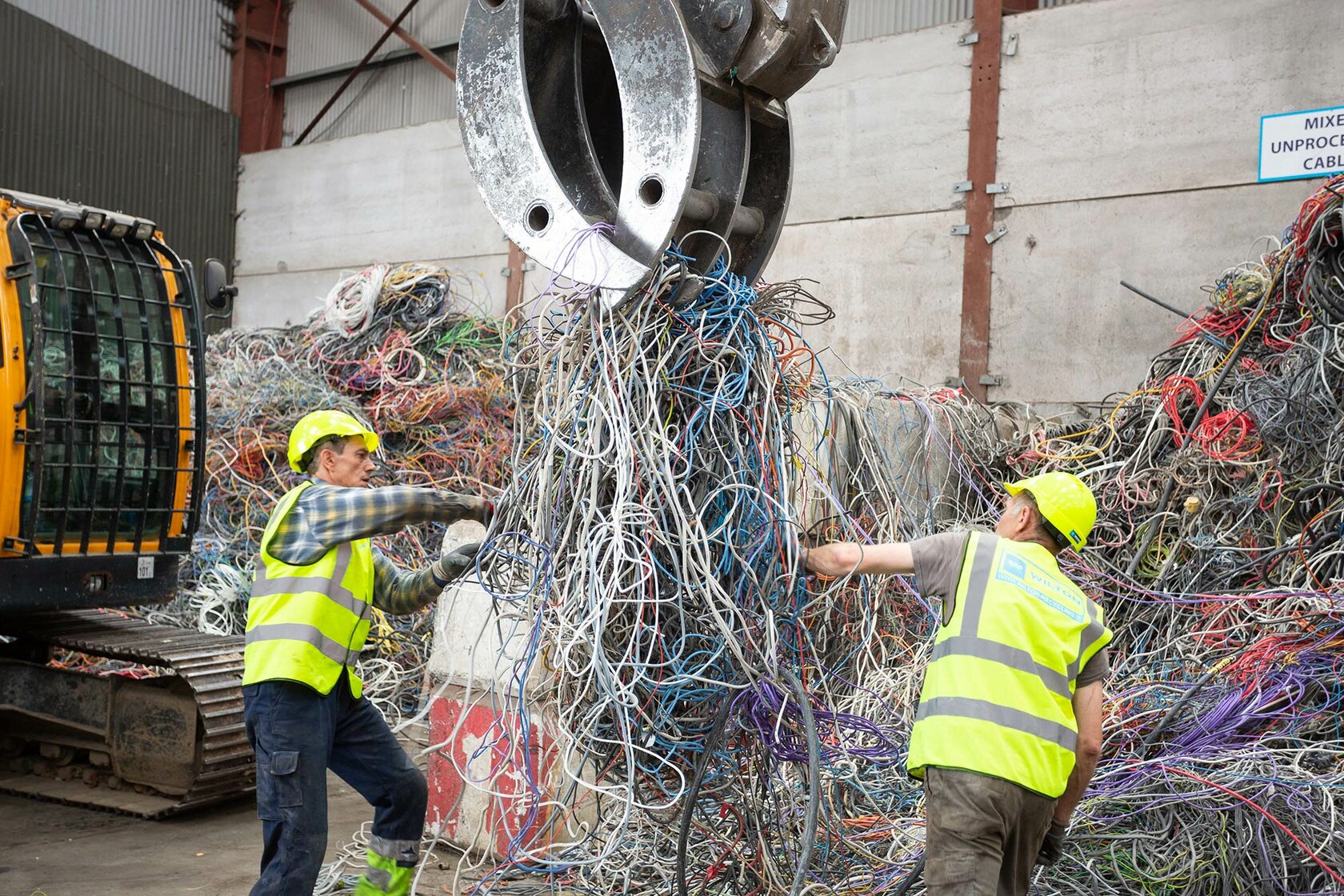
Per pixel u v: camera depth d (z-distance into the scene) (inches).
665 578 114.4
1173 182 303.7
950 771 106.7
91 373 195.8
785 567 117.9
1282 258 235.3
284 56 536.4
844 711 193.3
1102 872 147.9
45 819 190.4
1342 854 141.8
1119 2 314.2
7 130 449.4
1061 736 107.4
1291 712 173.5
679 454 110.5
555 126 122.6
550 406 118.6
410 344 327.3
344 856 163.5
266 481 303.0
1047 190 324.2
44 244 189.8
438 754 167.0
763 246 123.0
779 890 130.3
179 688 196.4
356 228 491.5
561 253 113.4
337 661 126.9
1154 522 225.1
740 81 115.2
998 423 287.7
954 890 104.7
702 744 119.6
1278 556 205.6
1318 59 283.4
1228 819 149.3
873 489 235.5
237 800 207.0
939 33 345.7
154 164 499.5
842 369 358.0
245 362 338.3
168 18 508.1
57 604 190.7
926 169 346.0
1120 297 310.8
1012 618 109.2
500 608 157.1
